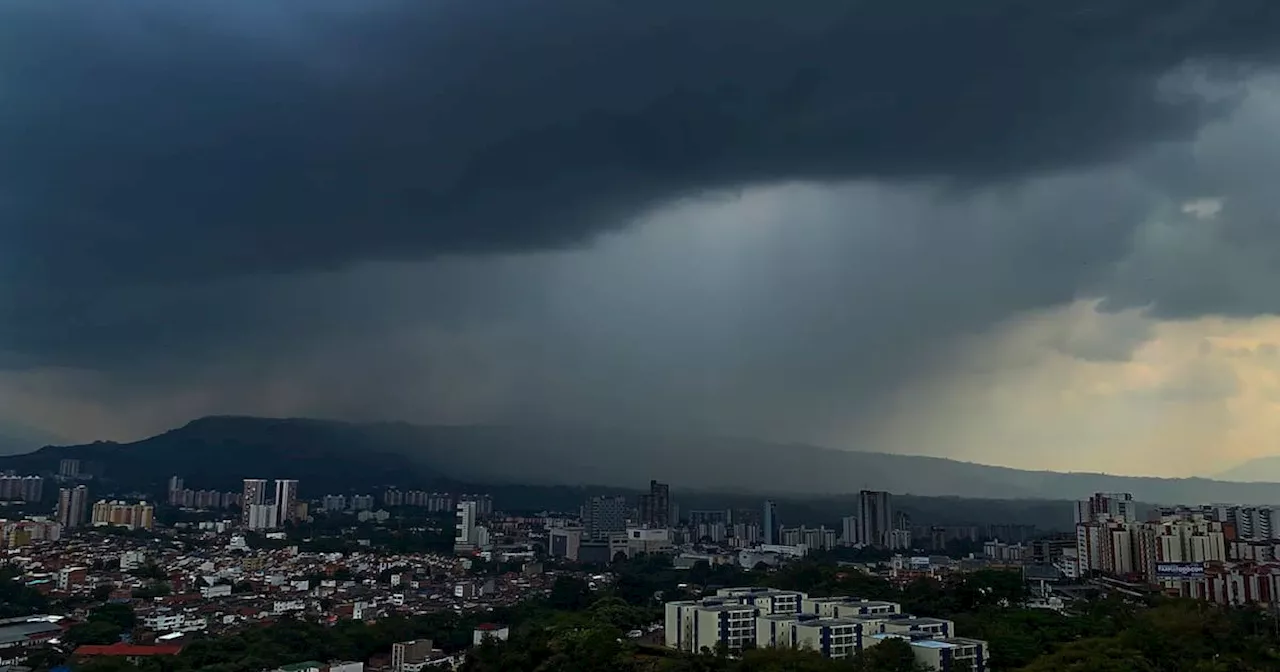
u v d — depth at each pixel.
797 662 182.62
